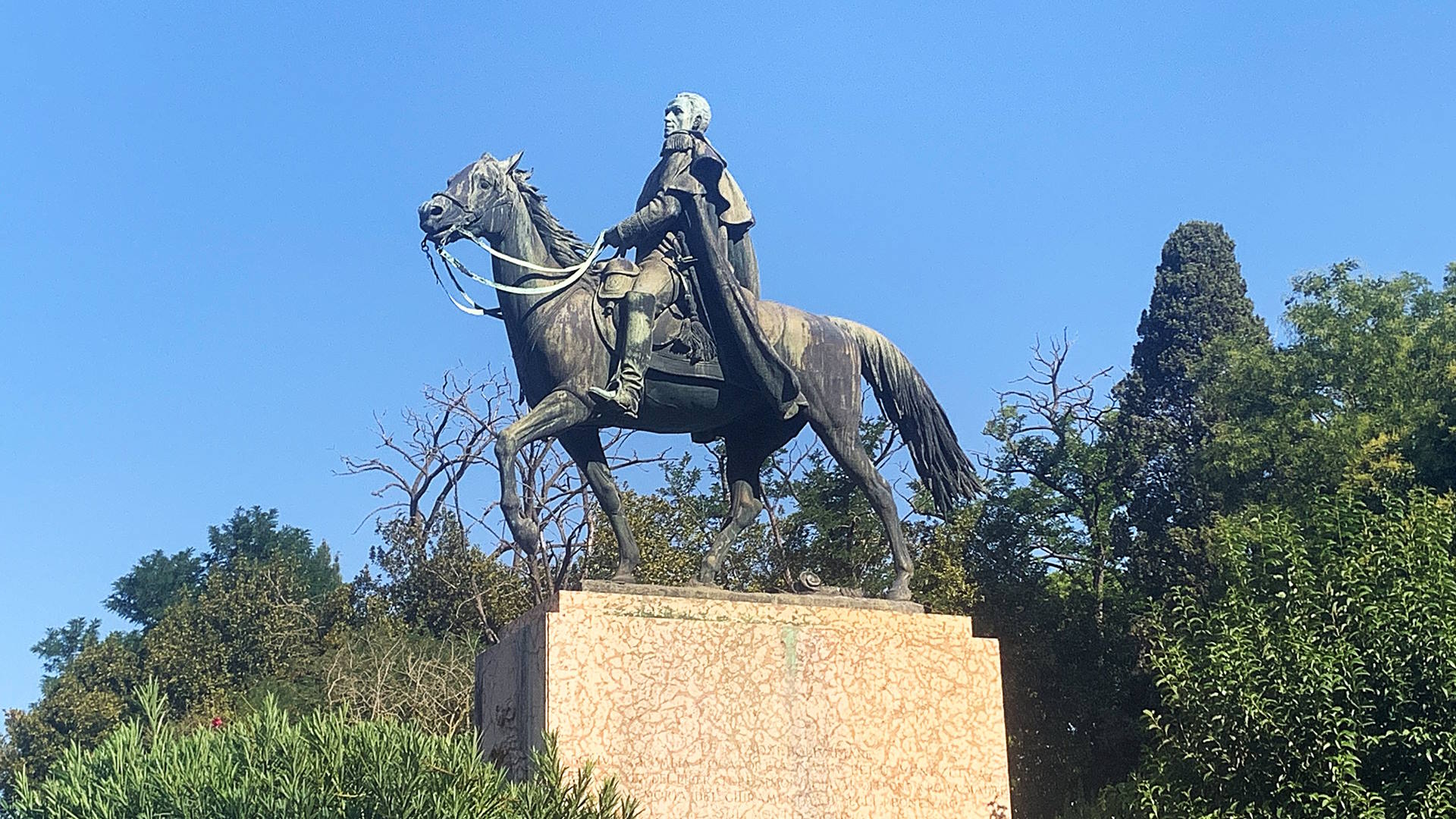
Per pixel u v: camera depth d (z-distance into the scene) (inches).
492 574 904.3
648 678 259.3
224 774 229.3
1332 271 858.1
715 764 259.3
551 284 297.0
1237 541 465.4
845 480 834.2
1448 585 372.5
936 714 277.6
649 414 301.6
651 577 772.0
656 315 295.3
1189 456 855.7
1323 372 821.2
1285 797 360.2
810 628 273.4
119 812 229.1
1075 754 773.9
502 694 274.5
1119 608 832.3
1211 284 985.5
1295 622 379.9
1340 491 502.6
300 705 806.5
